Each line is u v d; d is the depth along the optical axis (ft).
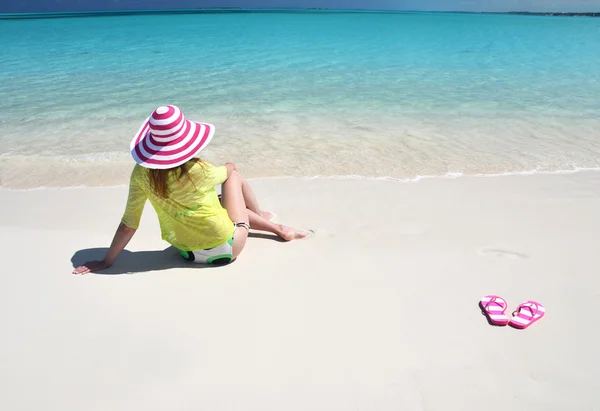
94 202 14.40
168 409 6.52
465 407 6.63
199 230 9.80
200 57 46.01
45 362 7.32
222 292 9.35
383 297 9.20
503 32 81.87
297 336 8.04
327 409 6.57
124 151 19.60
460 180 16.42
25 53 48.08
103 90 31.22
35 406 6.51
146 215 13.42
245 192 11.81
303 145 20.18
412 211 13.70
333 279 9.86
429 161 18.30
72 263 10.44
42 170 17.34
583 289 9.50
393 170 17.37
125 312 8.63
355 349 7.73
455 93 30.42
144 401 6.64
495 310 8.61
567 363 7.47
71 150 19.63
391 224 12.79
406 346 7.82
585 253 11.01
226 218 10.13
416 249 11.27
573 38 69.46
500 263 10.57
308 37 67.62
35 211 13.58
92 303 8.87
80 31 77.97
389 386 6.98
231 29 83.87
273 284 9.66
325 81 34.30
